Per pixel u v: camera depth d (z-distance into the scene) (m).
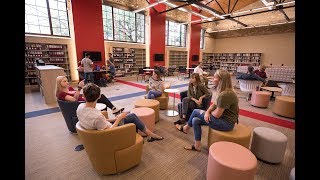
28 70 6.51
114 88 6.78
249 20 12.66
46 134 2.81
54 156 2.22
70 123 2.76
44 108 4.16
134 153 1.89
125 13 9.50
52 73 4.56
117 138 1.69
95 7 7.98
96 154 1.71
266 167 2.03
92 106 1.71
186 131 2.78
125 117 2.16
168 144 2.52
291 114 3.62
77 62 7.80
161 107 4.01
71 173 1.90
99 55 8.35
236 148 1.67
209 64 15.09
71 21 7.55
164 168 2.00
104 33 8.86
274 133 2.13
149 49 10.73
